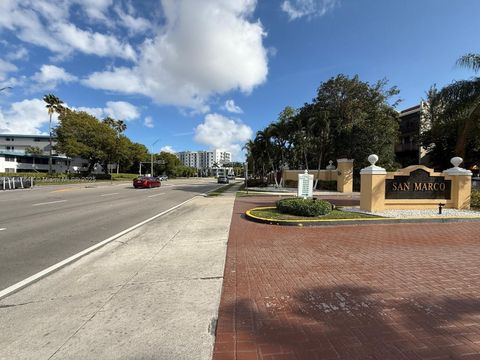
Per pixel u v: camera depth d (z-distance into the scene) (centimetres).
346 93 2862
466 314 367
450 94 1652
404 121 4338
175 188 3538
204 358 284
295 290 444
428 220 1056
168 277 507
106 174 6675
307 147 2945
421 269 538
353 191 2947
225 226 991
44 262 599
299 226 984
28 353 293
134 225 1026
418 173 1314
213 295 429
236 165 14275
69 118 5903
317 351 292
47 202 1725
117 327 342
